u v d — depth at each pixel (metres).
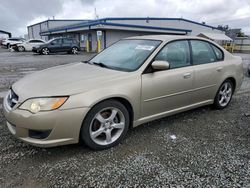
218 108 4.54
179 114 4.30
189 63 3.80
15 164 2.60
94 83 2.82
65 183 2.31
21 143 3.05
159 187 2.28
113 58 3.71
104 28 25.92
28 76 3.35
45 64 11.98
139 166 2.62
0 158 2.70
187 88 3.72
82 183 2.31
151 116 3.41
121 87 2.94
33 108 2.52
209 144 3.16
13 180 2.33
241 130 3.65
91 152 2.89
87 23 26.75
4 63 12.34
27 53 21.70
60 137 2.62
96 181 2.35
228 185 2.32
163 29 31.31
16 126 2.62
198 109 4.60
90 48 28.75
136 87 3.07
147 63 3.27
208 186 2.30
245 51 34.59
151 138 3.31
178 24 34.41
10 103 2.80
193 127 3.73
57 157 2.76
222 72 4.29
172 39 3.69
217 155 2.88
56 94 2.58
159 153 2.91
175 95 3.58
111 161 2.71
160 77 3.32
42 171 2.49
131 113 3.17
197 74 3.82
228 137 3.39
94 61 3.92
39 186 2.26
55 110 2.52
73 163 2.65
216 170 2.56
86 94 2.68
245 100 5.32
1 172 2.45
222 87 4.47
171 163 2.69
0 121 3.73
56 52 20.62
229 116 4.25
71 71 3.32
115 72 3.16
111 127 3.00
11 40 30.19
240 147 3.09
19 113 2.56
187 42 3.87
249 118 4.18
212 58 4.23
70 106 2.58
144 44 3.68
